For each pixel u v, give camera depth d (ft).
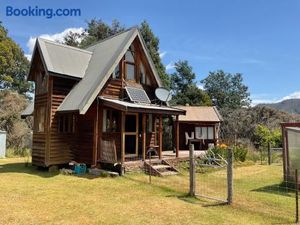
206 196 31.01
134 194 32.40
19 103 103.76
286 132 37.83
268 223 22.80
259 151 78.23
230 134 98.32
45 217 24.14
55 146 49.06
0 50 120.16
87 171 47.37
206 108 82.53
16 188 34.94
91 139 49.57
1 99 104.22
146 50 57.47
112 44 56.39
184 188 35.42
